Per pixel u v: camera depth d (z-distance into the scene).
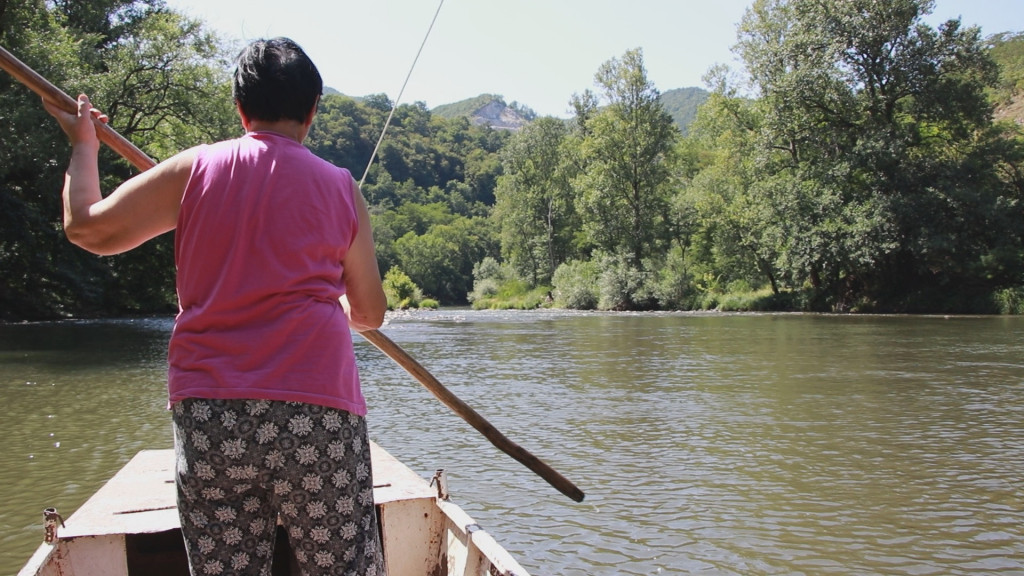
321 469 1.69
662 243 51.38
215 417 1.65
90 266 29.44
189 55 27.03
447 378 13.98
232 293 1.71
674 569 4.93
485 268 74.00
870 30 36.44
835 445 8.30
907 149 37.22
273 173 1.80
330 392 1.71
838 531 5.63
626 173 50.81
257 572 1.75
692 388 12.53
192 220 1.77
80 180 1.93
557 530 5.61
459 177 147.00
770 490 6.60
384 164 136.38
